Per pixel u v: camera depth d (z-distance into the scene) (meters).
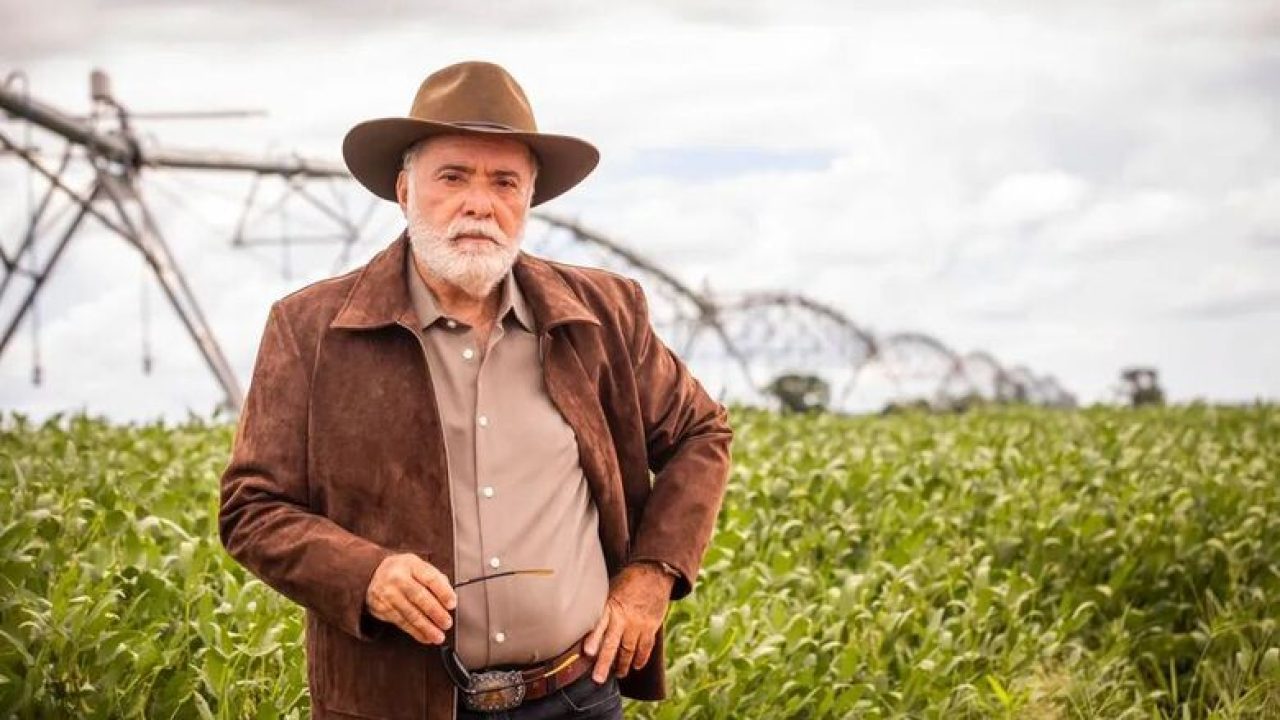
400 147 4.03
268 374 3.96
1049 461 10.55
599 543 4.15
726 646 6.17
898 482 9.38
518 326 4.09
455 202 3.90
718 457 4.37
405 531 3.89
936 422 14.91
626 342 4.30
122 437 10.01
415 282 4.03
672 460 4.35
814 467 9.48
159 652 5.52
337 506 3.89
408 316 3.94
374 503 3.90
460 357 4.00
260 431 3.93
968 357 30.19
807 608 6.92
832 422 13.97
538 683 3.97
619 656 4.11
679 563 4.16
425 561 3.88
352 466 3.89
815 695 6.45
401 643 3.90
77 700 5.23
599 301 4.27
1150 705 7.52
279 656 5.83
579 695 4.05
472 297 4.02
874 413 16.45
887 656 6.91
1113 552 8.61
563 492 4.04
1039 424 14.44
